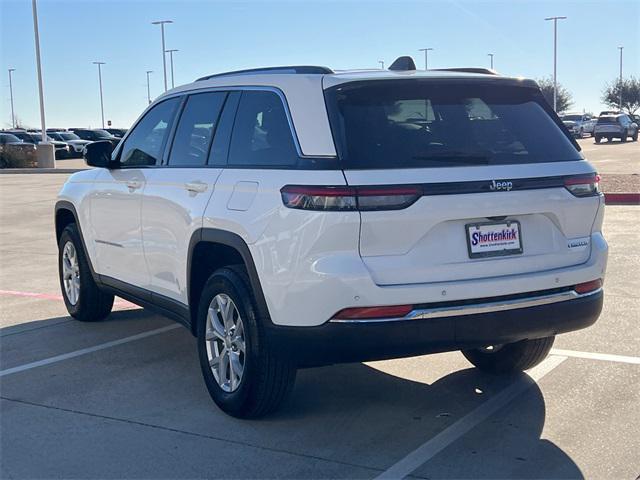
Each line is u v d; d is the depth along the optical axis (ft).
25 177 99.30
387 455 14.26
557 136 15.98
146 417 16.33
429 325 13.92
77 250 23.56
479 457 14.08
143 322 24.31
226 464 14.03
